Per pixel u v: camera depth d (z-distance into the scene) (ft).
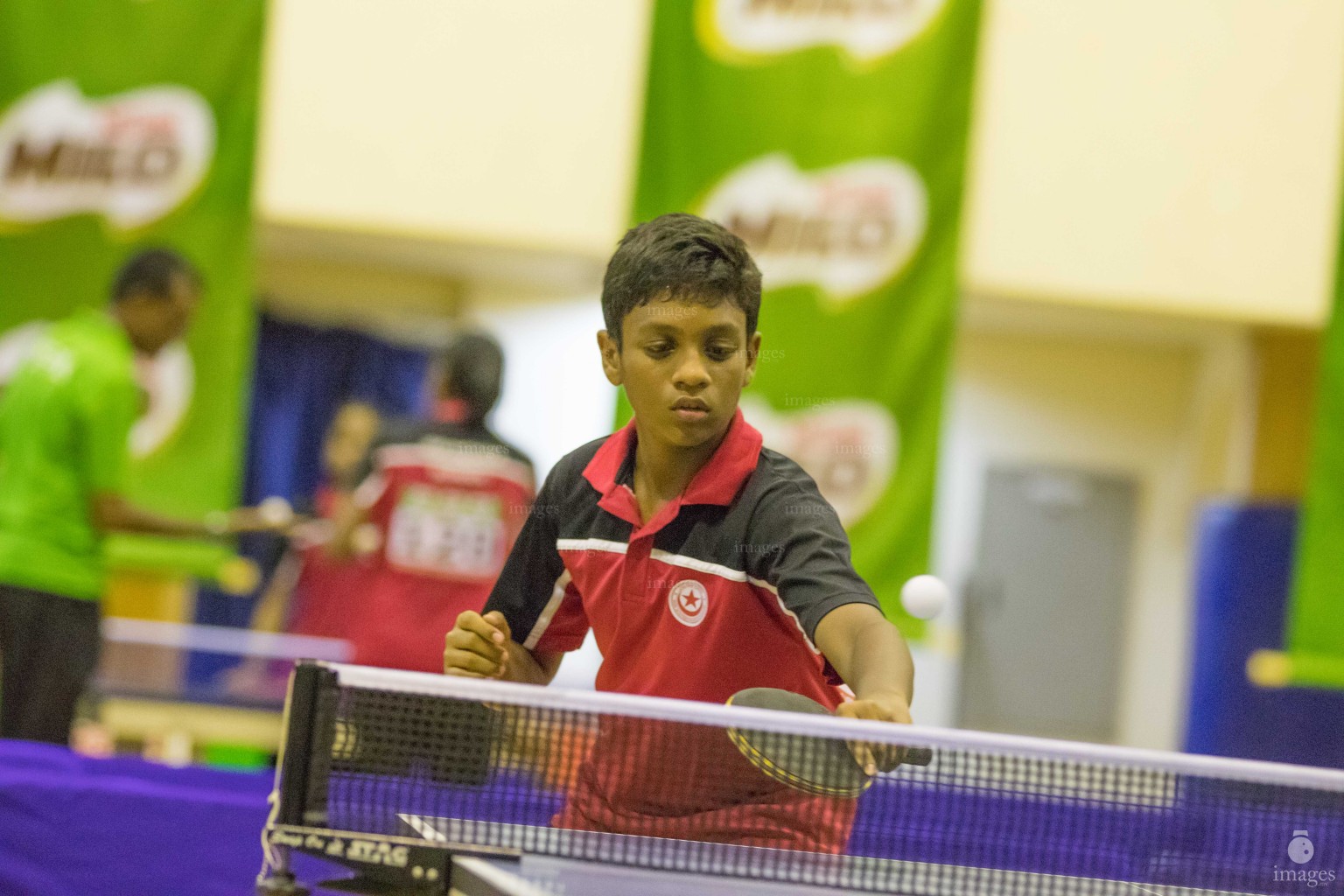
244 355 33.81
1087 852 8.94
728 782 9.02
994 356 54.08
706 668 9.84
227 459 33.58
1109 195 34.86
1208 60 34.86
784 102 33.65
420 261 43.16
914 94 33.55
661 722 8.91
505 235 34.96
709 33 33.78
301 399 45.29
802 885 8.29
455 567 23.47
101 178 33.81
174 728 25.67
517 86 34.99
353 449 34.01
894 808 8.98
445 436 23.56
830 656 8.71
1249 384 43.88
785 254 33.58
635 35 34.99
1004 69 34.81
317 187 34.83
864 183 33.55
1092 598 54.13
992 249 34.73
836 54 33.65
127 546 33.24
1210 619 41.47
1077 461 53.88
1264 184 34.91
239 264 33.86
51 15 33.81
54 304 33.63
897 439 33.27
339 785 8.64
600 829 8.98
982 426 54.19
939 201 33.53
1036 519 54.19
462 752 8.79
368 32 34.94
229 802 15.35
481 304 44.86
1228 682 40.40
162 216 33.78
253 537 43.96
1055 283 34.81
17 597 21.52
